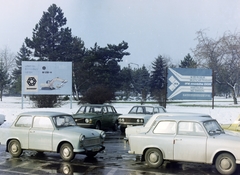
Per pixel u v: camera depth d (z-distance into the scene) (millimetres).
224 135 8742
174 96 25031
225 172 8195
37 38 51188
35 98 30047
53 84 28828
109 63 49250
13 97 76750
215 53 39219
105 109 18203
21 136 10422
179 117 9148
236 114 22297
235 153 8078
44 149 10086
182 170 8789
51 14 52750
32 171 8586
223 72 38312
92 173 8391
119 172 8516
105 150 11984
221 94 75875
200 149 8461
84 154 11078
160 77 63281
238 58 38344
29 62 28688
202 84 24953
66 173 8375
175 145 8766
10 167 9070
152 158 9047
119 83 49906
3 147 12766
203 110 24000
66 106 32625
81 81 48125
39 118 10438
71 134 9805
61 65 28812
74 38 54656
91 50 49688
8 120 21359
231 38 38938
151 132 9219
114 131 18578
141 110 17469
